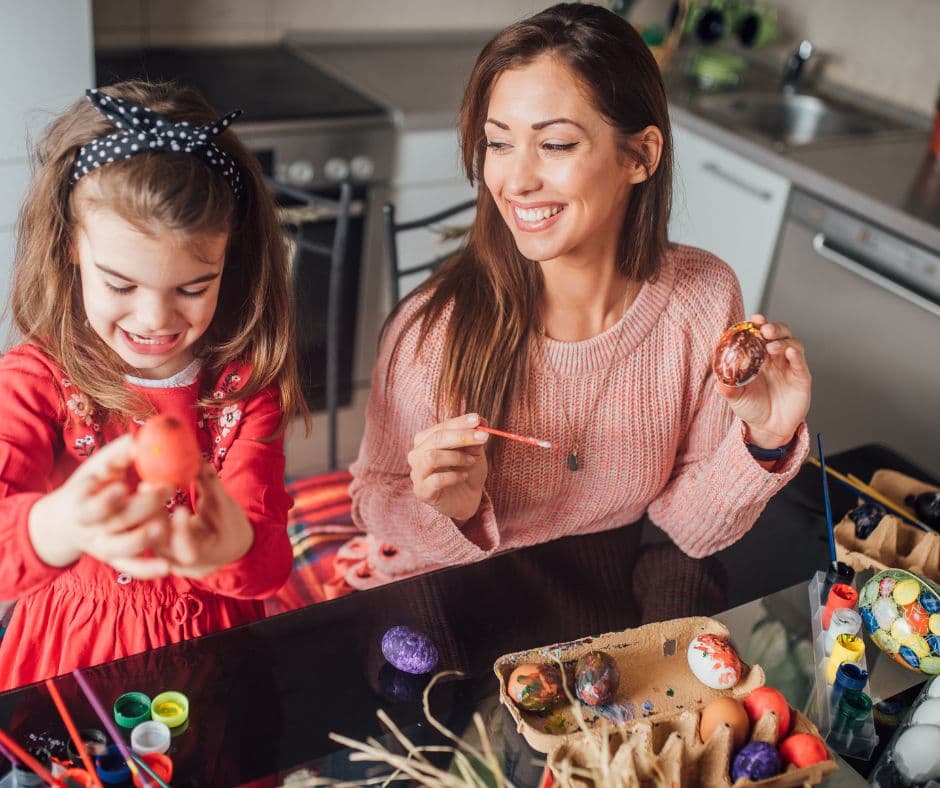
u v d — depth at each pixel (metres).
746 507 1.39
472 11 3.54
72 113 1.14
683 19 3.50
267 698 1.11
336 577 1.68
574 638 1.24
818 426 2.99
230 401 1.30
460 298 1.47
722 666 1.14
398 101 2.90
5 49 2.38
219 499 0.95
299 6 3.26
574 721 1.10
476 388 1.46
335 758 1.04
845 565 1.29
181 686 1.11
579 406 1.51
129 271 1.04
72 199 1.08
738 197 2.99
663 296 1.52
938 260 2.47
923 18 3.16
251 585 1.19
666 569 1.38
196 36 3.14
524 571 1.34
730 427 1.56
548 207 1.31
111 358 1.23
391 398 1.54
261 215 1.24
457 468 1.34
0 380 1.21
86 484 0.86
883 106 3.32
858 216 2.65
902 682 1.19
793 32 3.58
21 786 0.96
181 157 1.07
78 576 1.28
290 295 1.33
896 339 2.67
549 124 1.25
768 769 0.99
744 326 1.32
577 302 1.46
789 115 3.41
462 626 1.24
